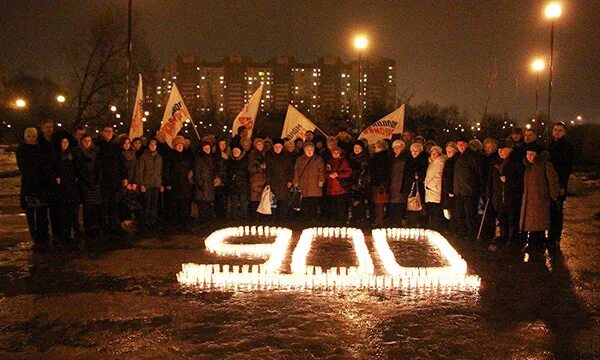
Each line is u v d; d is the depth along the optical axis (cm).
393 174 1498
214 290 879
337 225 1522
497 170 1316
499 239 1325
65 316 751
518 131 1338
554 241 1258
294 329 705
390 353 632
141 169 1480
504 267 1059
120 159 1412
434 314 770
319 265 1063
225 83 8938
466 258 1138
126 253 1157
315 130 1880
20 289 880
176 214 1583
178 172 1540
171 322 729
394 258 1100
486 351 641
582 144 4872
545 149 1273
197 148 1611
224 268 956
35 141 1237
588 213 1942
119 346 647
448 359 618
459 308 798
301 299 833
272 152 1580
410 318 752
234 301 821
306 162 1559
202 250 1190
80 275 971
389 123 1877
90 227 1351
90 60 3938
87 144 1335
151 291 873
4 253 1150
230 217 1639
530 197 1208
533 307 806
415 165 1499
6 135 6294
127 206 1463
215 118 5434
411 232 1391
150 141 1499
